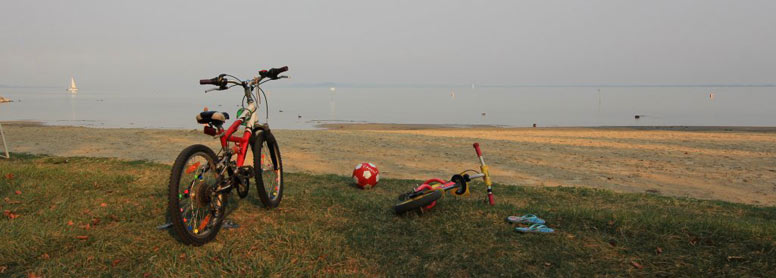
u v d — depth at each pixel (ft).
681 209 17.97
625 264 11.14
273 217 14.49
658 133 68.90
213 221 12.41
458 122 109.70
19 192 17.15
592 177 31.19
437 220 14.30
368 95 393.29
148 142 48.32
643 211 16.61
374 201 16.96
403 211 14.58
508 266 11.00
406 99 285.84
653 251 11.87
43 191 17.48
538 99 276.82
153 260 11.03
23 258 10.98
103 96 345.92
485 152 43.73
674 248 12.00
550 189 21.44
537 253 11.76
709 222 13.58
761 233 12.58
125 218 14.14
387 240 12.59
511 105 201.57
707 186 28.43
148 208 15.12
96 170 23.39
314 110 161.58
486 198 18.51
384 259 11.34
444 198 17.47
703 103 210.18
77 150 41.32
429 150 44.73
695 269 10.74
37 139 49.67
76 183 19.06
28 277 10.05
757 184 29.07
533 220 13.88
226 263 10.73
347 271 10.67
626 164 37.01
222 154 13.17
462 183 17.80
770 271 10.50
